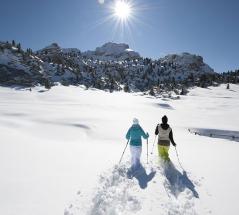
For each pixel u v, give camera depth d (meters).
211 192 8.03
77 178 8.96
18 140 15.97
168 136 10.79
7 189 7.90
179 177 9.28
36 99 105.75
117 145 17.62
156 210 6.65
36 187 8.12
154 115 64.94
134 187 8.14
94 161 11.50
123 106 83.56
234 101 121.69
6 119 33.06
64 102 95.31
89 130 31.44
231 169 10.63
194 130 46.25
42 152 13.10
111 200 7.13
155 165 10.49
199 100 127.38
